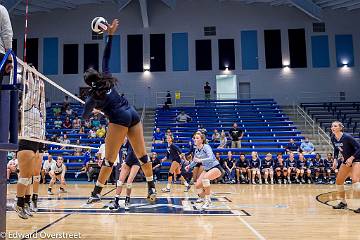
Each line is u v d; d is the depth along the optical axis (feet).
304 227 14.32
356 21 66.39
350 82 65.26
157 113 60.08
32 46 67.62
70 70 67.15
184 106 64.95
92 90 10.19
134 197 25.45
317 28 66.54
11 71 9.13
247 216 17.06
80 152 45.93
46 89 66.64
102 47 67.26
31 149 14.16
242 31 67.10
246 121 57.62
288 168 39.83
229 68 66.44
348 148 20.04
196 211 18.69
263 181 40.34
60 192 29.53
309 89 65.26
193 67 66.59
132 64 66.80
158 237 12.38
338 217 16.89
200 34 67.31
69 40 67.72
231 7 67.67
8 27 9.02
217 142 48.78
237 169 40.04
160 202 22.41
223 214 17.67
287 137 50.72
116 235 12.72
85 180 43.73
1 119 7.87
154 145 47.70
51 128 54.19
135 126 11.14
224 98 65.82
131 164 19.99
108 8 67.82
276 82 65.72
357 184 19.62
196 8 67.87
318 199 24.48
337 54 65.87
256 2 67.10
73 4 66.54
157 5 67.92
